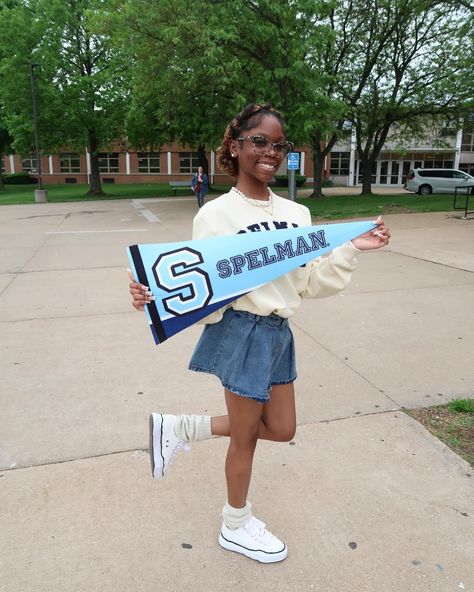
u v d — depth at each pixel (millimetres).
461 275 7098
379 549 2182
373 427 3131
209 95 15664
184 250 1886
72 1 24406
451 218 13539
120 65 24141
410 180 26281
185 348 4516
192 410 3367
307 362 4145
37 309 5777
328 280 2033
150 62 15297
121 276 7473
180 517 2381
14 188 37031
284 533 2279
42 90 24359
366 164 24203
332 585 2002
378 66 20984
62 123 25625
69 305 5934
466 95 20359
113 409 3393
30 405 3461
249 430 1995
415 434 3049
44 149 27547
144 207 20375
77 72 25297
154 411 3361
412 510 2414
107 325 5176
